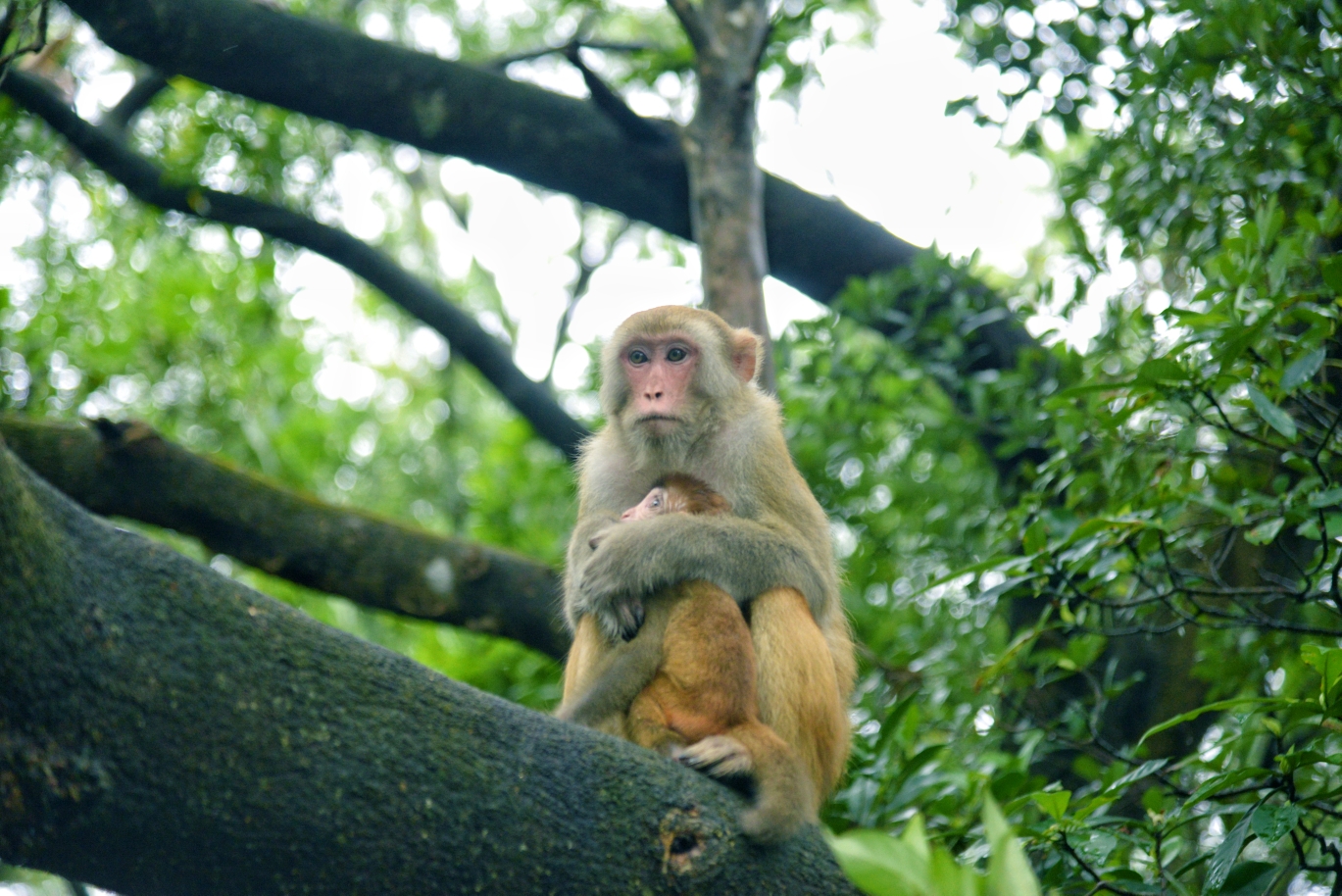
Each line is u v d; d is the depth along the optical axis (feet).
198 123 35.68
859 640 32.14
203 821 10.53
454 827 11.53
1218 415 19.06
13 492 9.74
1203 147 23.17
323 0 42.22
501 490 40.93
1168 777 19.38
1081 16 28.22
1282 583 21.47
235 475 27.63
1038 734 21.45
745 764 14.15
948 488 31.99
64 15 37.32
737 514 20.24
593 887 12.12
